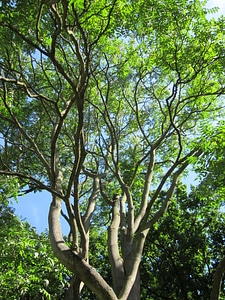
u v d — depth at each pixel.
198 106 14.62
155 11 11.39
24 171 16.33
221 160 11.19
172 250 22.33
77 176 8.48
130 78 15.30
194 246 22.12
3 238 10.52
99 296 7.73
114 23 10.46
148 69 14.05
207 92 13.23
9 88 12.52
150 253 22.94
